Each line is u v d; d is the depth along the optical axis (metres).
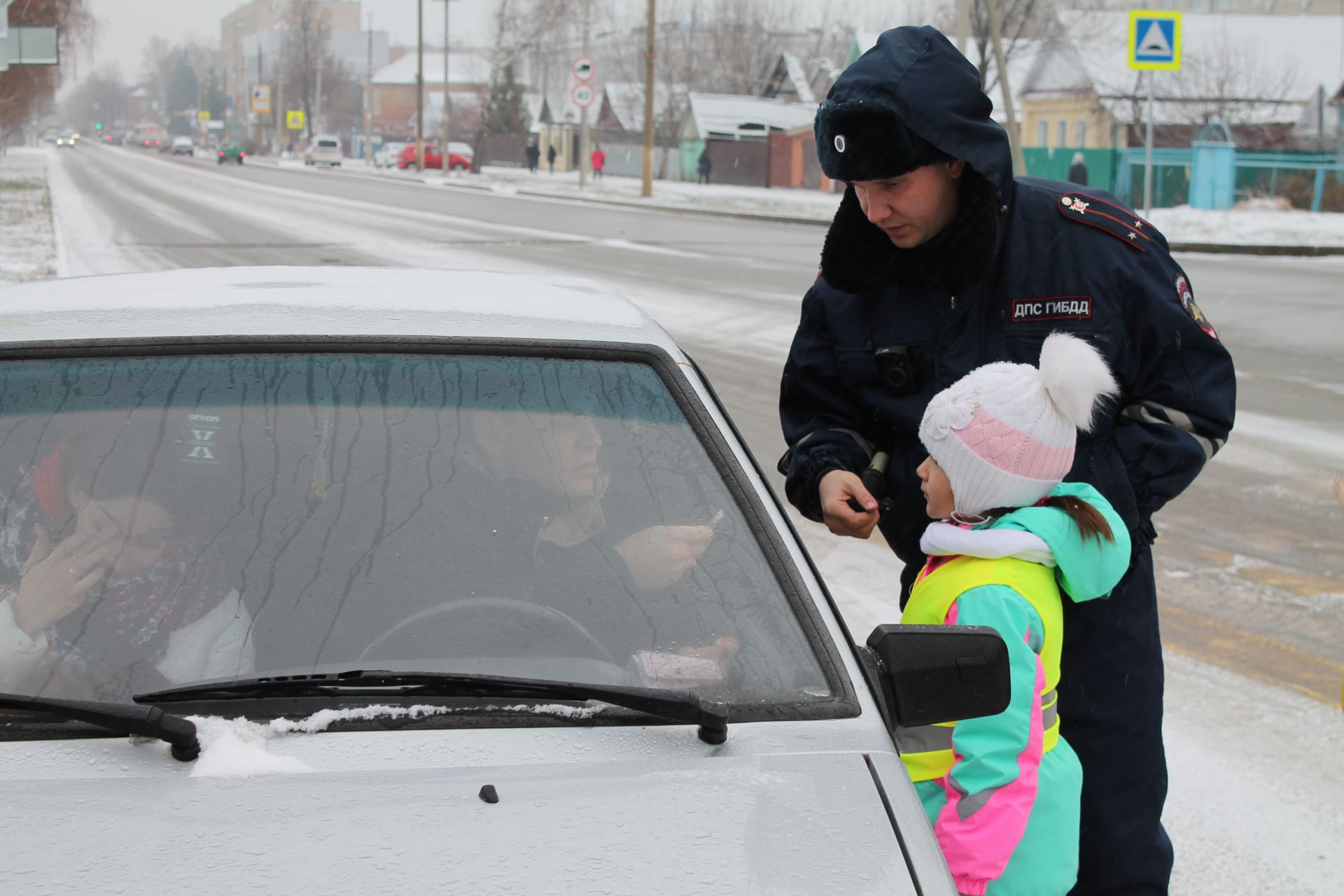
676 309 14.33
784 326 13.23
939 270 2.69
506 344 2.36
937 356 2.71
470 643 1.96
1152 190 36.81
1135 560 2.61
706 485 2.20
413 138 104.38
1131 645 2.57
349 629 1.96
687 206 36.44
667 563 2.09
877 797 1.77
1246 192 34.78
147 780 1.74
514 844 1.64
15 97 41.91
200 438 2.17
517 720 1.86
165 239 22.39
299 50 131.50
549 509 2.13
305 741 1.81
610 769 1.79
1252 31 47.00
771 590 2.08
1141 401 2.66
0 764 1.76
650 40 41.91
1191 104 44.47
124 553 2.04
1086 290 2.61
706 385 2.44
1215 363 2.63
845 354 2.83
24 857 1.60
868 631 5.19
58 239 21.64
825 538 6.52
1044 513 2.32
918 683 1.95
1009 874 2.23
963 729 2.17
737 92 76.88
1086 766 2.57
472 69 107.62
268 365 2.28
